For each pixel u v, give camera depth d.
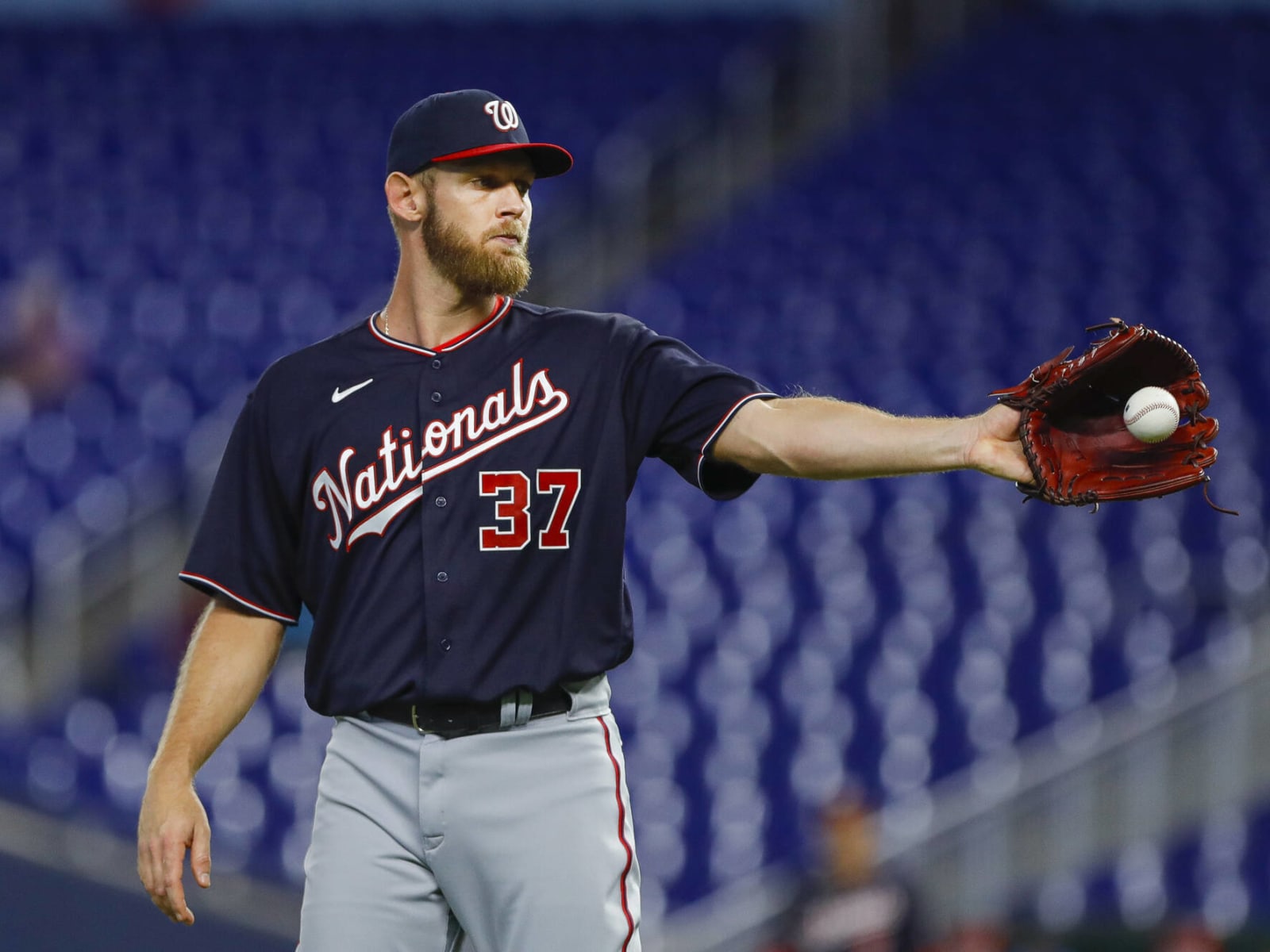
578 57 59.78
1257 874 27.30
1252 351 41.81
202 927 19.50
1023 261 47.72
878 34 60.06
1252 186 50.78
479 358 9.21
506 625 8.86
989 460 8.02
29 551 33.34
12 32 61.66
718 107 57.06
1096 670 29.86
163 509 34.44
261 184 52.84
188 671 9.52
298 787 27.92
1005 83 57.56
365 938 9.01
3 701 31.62
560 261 50.97
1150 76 57.09
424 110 9.18
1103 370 7.99
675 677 30.84
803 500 36.00
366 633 9.02
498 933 9.05
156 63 59.94
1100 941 24.05
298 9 63.19
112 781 28.05
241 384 40.06
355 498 9.05
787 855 27.12
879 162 53.94
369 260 48.34
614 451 9.09
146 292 45.75
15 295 44.06
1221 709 27.14
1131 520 34.25
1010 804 26.64
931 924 23.84
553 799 8.91
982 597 32.47
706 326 45.31
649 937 25.80
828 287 47.28
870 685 30.33
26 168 53.28
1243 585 32.19
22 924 19.02
